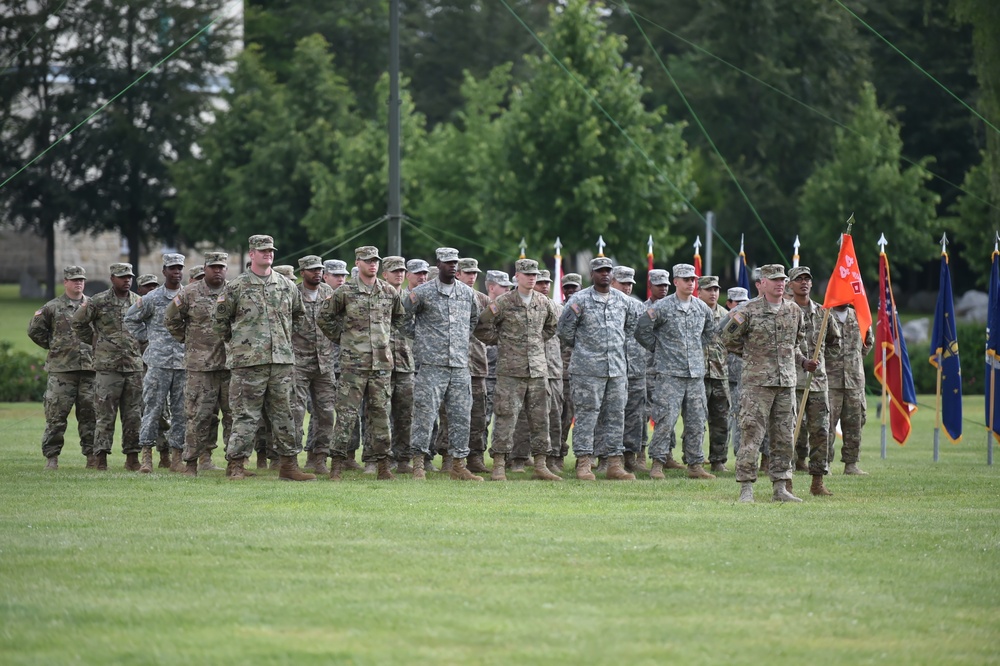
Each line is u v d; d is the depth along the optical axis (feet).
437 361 153.58
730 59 538.47
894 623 81.46
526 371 154.81
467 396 155.63
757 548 104.37
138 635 77.10
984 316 476.54
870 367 364.38
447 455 167.02
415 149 459.73
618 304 158.51
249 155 497.87
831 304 148.25
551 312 157.89
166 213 560.20
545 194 380.58
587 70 381.81
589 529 112.47
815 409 138.82
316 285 165.99
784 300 134.51
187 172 514.68
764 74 526.16
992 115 379.76
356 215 440.45
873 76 548.31
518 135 379.96
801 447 167.32
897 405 195.83
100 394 161.27
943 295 192.24
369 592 87.86
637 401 170.81
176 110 531.09
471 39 622.95
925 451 208.85
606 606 84.43
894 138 465.06
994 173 382.22
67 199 532.73
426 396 153.07
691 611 83.61
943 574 95.61
